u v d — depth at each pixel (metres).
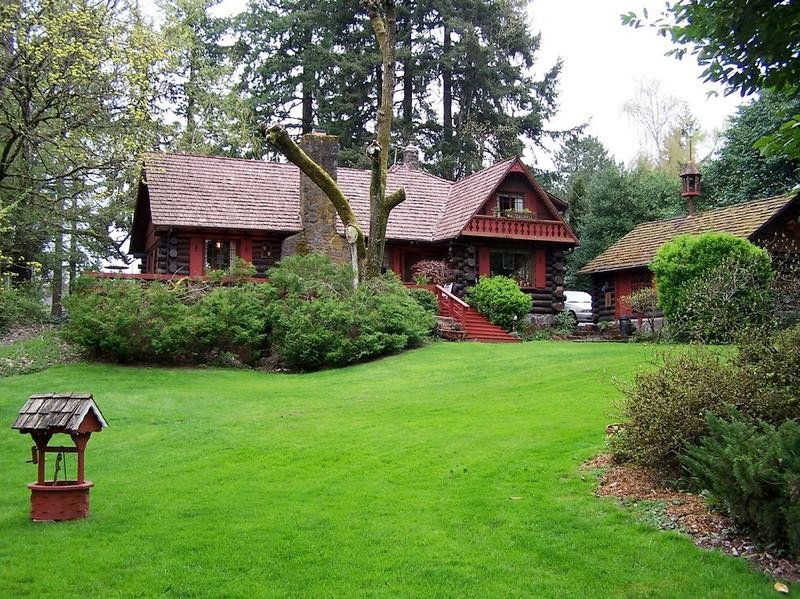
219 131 38.97
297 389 16.95
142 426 13.24
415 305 22.94
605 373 15.28
